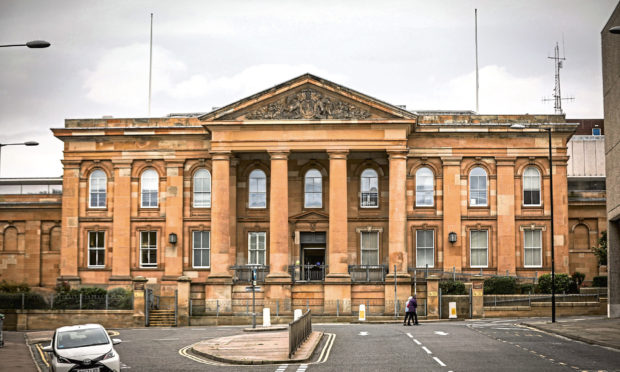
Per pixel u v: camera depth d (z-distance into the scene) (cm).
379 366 3002
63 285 6944
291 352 3284
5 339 4956
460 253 6900
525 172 6988
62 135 7156
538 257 6925
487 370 2839
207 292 6400
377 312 6359
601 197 7300
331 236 6494
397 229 6488
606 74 5538
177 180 7069
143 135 7088
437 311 6050
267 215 7000
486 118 6994
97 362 2903
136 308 6066
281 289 6388
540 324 4878
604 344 3650
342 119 6569
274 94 6600
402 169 6556
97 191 7181
